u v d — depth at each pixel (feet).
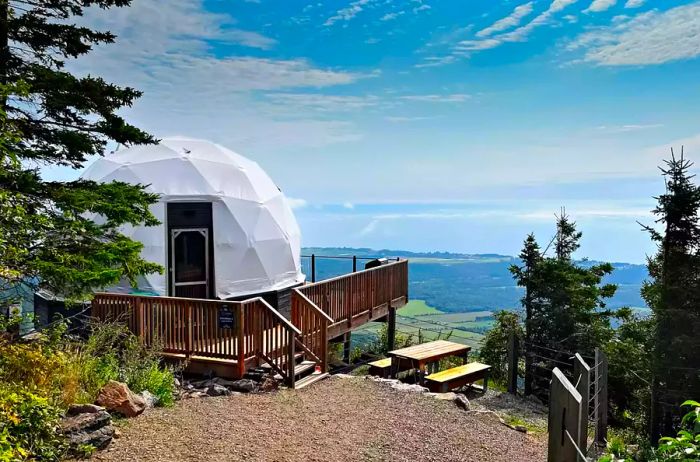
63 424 18.37
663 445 10.63
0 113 18.63
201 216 42.01
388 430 24.73
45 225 20.44
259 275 44.27
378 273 47.93
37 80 22.70
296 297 34.68
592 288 53.21
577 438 11.35
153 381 25.61
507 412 37.04
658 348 42.93
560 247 59.67
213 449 20.13
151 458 18.57
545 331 53.26
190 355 30.86
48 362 20.43
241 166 47.57
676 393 41.60
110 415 21.03
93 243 22.47
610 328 52.85
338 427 24.47
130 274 23.20
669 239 43.86
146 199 25.40
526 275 54.75
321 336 34.17
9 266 19.12
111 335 29.09
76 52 25.36
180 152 45.21
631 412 50.06
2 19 22.72
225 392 27.89
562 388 11.55
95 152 25.09
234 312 29.94
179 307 30.99
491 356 56.18
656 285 45.14
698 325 41.24
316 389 30.66
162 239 40.47
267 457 20.02
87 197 22.62
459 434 25.52
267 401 27.35
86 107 23.68
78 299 21.68
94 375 23.85
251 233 43.86
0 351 19.16
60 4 24.41
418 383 38.50
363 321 45.03
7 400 16.79
